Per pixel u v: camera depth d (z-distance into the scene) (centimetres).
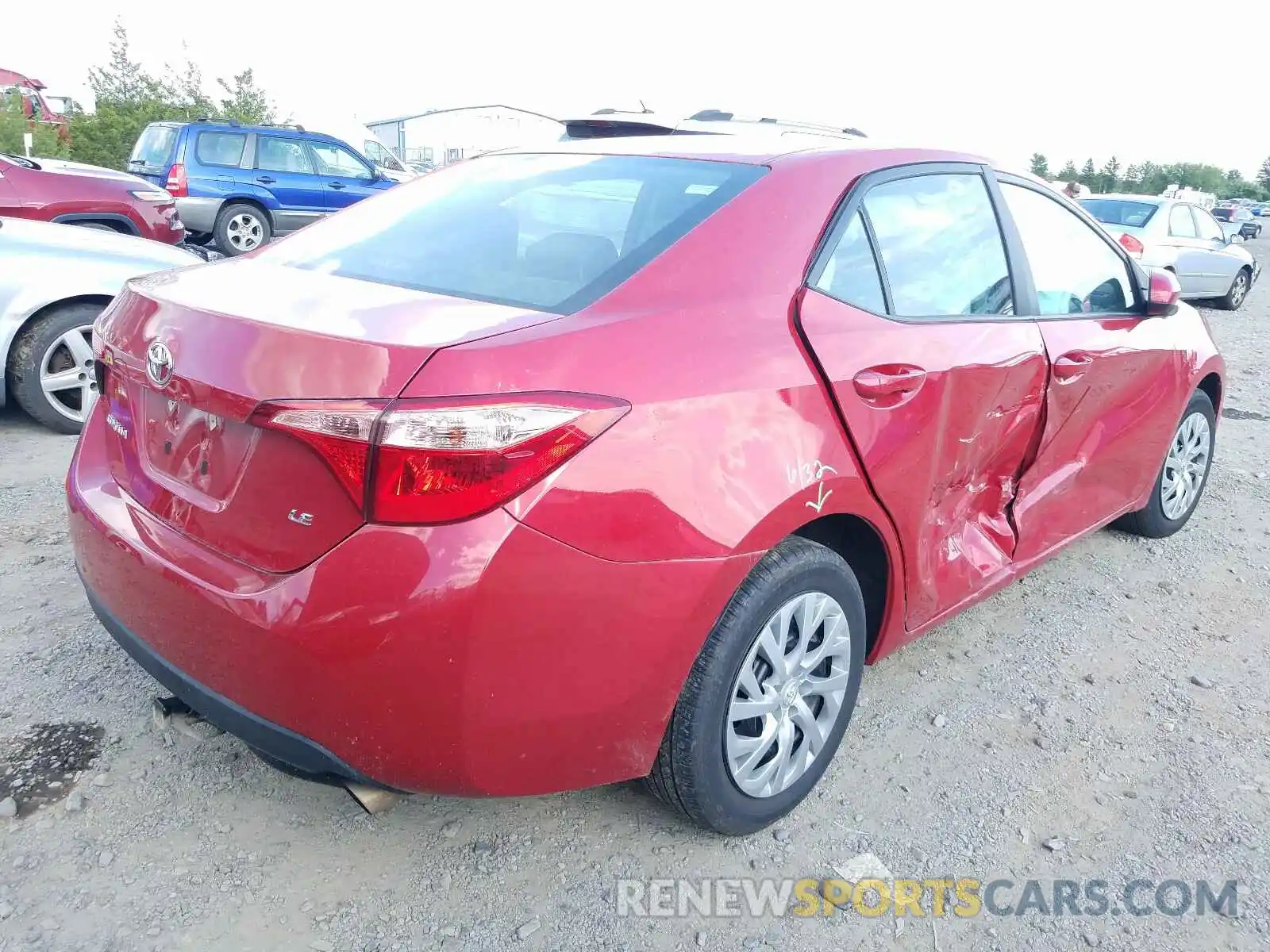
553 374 194
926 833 259
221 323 207
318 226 297
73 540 253
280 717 199
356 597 186
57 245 534
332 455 186
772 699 240
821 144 289
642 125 444
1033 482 338
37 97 2902
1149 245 1250
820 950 221
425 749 195
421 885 232
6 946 207
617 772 219
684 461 206
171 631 215
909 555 274
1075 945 226
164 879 228
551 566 190
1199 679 341
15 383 527
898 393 255
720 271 234
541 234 250
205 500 214
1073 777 286
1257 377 877
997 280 313
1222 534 480
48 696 293
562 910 227
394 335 194
